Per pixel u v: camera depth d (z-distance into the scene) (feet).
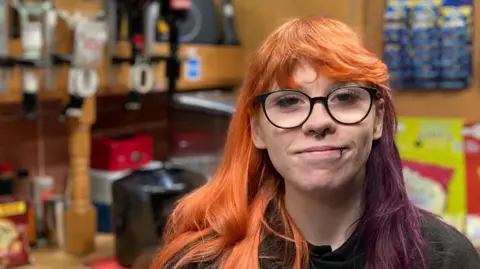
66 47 4.91
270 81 2.29
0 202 4.75
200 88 6.94
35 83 4.64
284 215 2.43
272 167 2.53
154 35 5.53
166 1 5.42
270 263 2.35
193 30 6.33
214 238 2.45
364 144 2.23
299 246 2.35
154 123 7.04
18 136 5.69
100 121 6.38
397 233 2.39
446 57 5.56
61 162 6.10
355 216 2.37
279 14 6.41
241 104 2.47
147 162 6.13
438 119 5.58
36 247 5.26
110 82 5.22
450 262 2.38
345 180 2.21
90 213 5.19
